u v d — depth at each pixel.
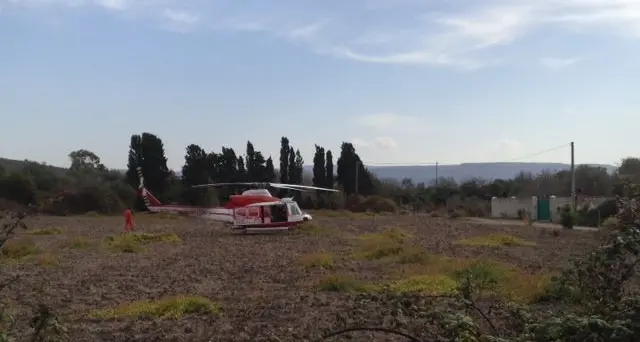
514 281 11.09
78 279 14.23
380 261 16.83
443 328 4.53
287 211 30.03
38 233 29.12
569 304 6.54
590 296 4.92
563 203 40.66
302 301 10.86
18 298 11.23
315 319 9.16
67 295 11.94
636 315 4.11
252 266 16.45
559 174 58.53
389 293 5.20
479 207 50.78
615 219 5.05
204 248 22.31
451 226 34.19
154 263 17.52
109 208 49.41
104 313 9.87
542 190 56.25
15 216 4.94
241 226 29.50
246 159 64.88
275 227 29.73
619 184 5.34
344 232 29.83
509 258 17.41
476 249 20.23
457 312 4.67
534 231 29.47
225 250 21.42
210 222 39.88
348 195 62.91
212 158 63.03
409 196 64.06
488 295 10.34
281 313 9.75
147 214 47.00
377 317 7.57
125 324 9.14
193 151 60.66
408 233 27.94
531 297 9.41
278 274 14.76
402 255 16.77
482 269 12.25
